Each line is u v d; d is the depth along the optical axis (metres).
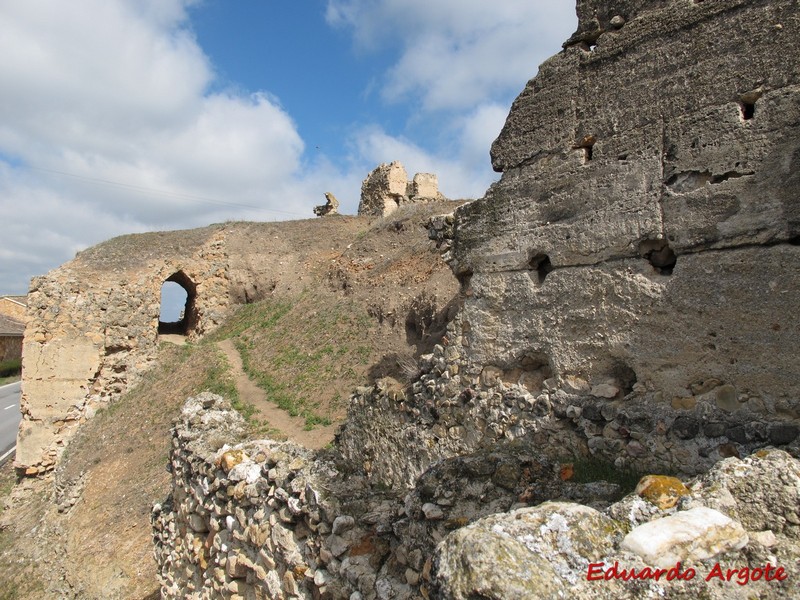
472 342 6.85
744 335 4.55
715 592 2.55
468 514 4.25
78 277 21.27
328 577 4.83
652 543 2.63
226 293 25.38
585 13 6.07
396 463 7.95
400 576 4.38
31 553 14.15
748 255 4.58
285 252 26.61
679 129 5.12
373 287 20.64
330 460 5.80
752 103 4.77
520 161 6.49
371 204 31.69
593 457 5.38
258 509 5.95
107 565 11.73
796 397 4.23
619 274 5.43
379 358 16.45
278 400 16.16
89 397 20.42
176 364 21.44
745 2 4.83
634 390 5.23
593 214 5.70
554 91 6.22
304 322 20.75
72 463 17.89
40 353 19.64
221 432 8.05
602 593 2.52
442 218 7.56
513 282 6.45
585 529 2.79
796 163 4.38
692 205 4.94
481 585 2.46
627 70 5.61
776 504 2.91
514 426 6.18
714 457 4.57
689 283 4.91
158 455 15.55
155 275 23.06
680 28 5.24
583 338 5.70
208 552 7.04
